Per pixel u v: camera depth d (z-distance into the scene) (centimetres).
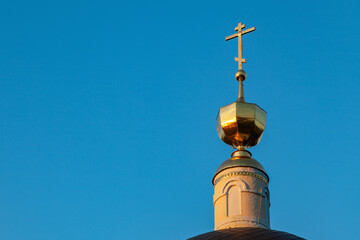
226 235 3509
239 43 4241
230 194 3809
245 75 4112
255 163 3888
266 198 3844
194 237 3584
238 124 3884
